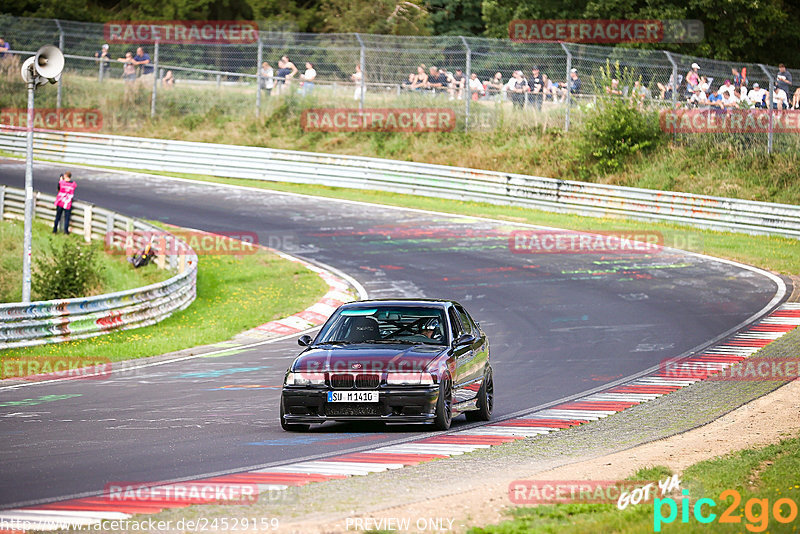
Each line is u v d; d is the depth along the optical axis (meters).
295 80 139.00
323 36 147.00
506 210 110.06
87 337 60.75
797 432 33.47
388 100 136.00
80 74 153.38
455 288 75.62
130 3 182.75
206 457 28.72
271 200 113.25
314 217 104.62
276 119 140.88
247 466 27.28
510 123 129.38
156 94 147.38
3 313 55.69
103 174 125.00
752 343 55.94
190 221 100.88
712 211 100.12
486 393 37.66
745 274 80.12
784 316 64.44
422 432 33.72
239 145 136.38
